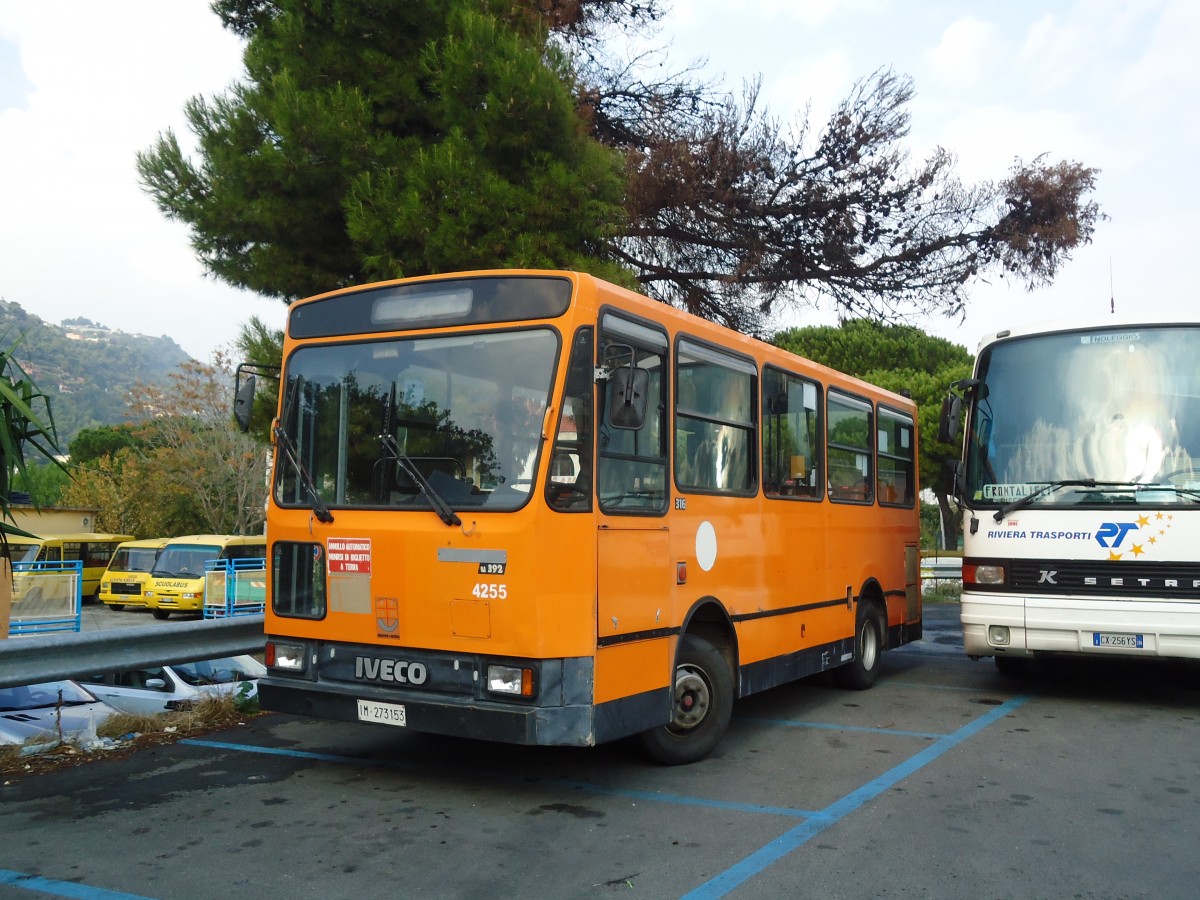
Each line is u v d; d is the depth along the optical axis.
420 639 5.89
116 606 30.83
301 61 12.85
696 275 15.81
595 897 4.50
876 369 41.78
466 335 6.11
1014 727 8.20
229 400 41.72
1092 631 8.41
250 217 12.74
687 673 6.91
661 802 6.00
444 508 5.84
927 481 39.31
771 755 7.23
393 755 7.15
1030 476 8.84
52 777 6.52
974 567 9.05
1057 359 9.03
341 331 6.62
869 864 4.91
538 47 13.04
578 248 12.62
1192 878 4.71
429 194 11.80
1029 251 14.98
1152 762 6.97
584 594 5.73
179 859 4.97
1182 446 8.36
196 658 7.58
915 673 11.37
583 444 5.84
